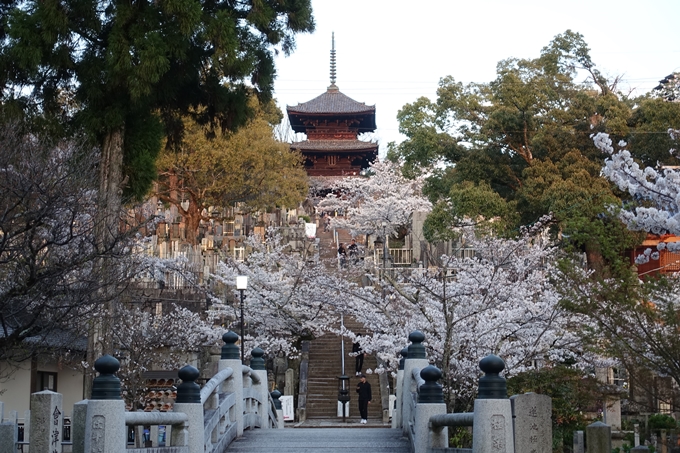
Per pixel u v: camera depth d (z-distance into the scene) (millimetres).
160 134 21281
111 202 17984
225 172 50219
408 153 50406
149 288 28359
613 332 12648
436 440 10633
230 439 13398
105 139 20031
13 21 18625
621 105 35500
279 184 52875
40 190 13984
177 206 50156
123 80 19297
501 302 20125
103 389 7980
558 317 18500
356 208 55219
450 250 34750
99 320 18109
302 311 30328
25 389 22859
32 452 9688
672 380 14273
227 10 20625
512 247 21656
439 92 42375
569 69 39781
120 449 7906
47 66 19406
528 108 36969
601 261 18016
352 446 12836
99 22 19484
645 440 18891
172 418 9656
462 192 33812
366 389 26984
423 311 19656
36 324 15867
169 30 19438
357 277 35656
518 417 9180
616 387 17125
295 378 32094
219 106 22188
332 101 87438
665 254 32625
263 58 21281
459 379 18797
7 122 17406
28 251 14727
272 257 31812
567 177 33562
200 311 29719
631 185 15453
